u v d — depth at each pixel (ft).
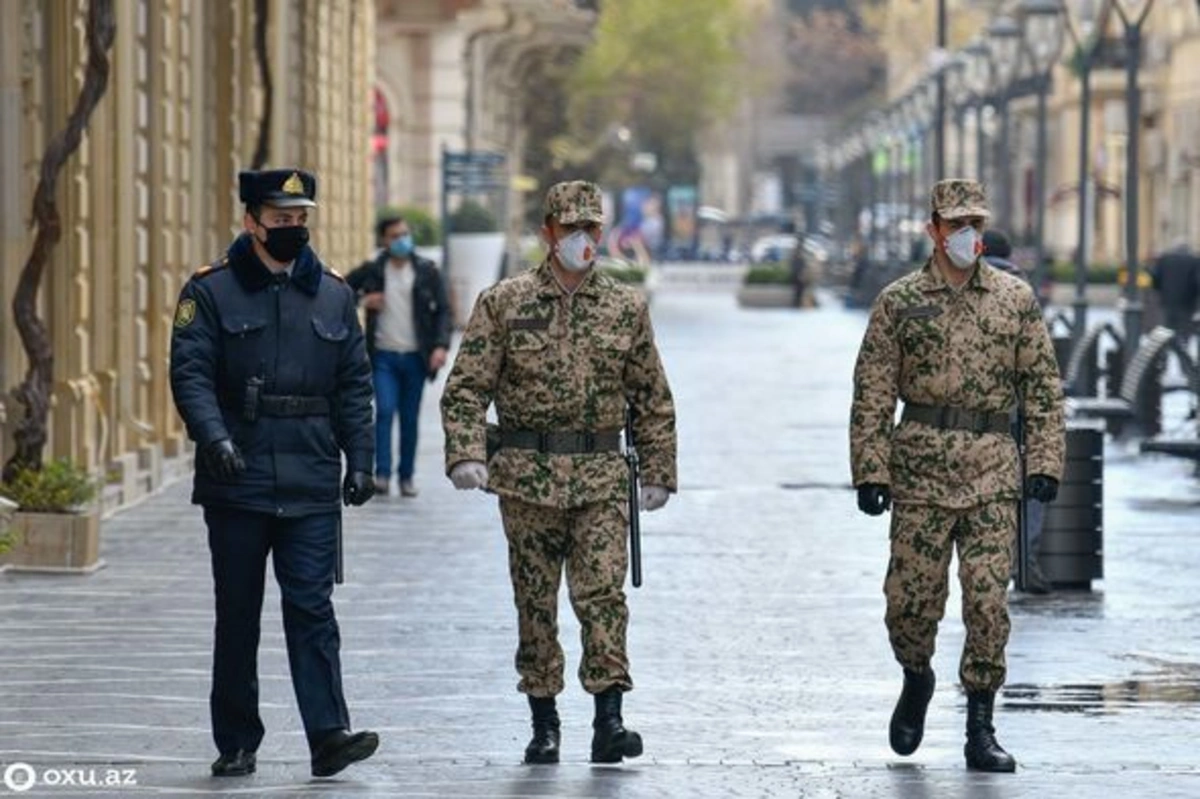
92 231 130.72
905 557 69.56
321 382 66.85
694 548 119.85
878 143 527.81
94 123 129.90
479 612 98.73
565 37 406.82
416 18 345.92
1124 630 95.50
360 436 67.05
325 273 67.46
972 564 68.90
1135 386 176.14
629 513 69.72
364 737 66.74
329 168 233.96
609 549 68.95
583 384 68.95
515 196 434.71
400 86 348.18
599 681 68.90
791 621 97.14
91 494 109.60
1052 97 539.29
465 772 68.18
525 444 69.31
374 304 139.03
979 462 69.10
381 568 111.34
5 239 118.11
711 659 88.48
